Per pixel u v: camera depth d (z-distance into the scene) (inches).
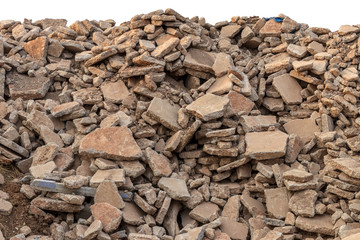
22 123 468.8
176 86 519.2
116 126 449.4
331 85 491.2
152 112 461.1
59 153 436.5
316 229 390.3
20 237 353.1
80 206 392.8
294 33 569.9
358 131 460.1
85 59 533.0
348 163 413.7
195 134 462.6
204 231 382.6
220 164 456.8
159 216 402.6
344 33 535.2
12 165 429.1
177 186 422.6
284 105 513.3
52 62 544.1
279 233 378.9
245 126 465.4
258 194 442.0
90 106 496.4
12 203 388.2
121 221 391.5
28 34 573.6
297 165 448.1
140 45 522.3
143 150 445.4
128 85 503.5
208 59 532.1
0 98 488.4
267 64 535.8
